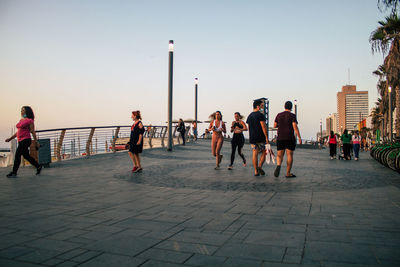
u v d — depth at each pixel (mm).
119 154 15523
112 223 3799
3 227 3629
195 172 9156
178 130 23141
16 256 2715
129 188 6445
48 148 10758
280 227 3568
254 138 8281
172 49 17156
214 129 9742
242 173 8906
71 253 2785
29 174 8914
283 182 7156
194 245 2980
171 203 4957
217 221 3852
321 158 16734
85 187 6602
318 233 3322
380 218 3949
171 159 13516
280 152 7957
